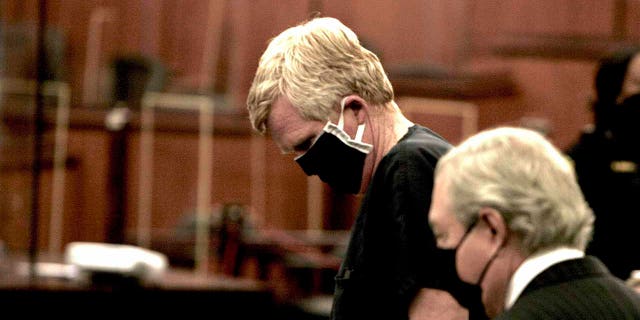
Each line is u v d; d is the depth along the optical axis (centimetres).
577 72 2420
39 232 2145
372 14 2531
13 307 1233
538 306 576
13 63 2259
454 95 2348
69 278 1305
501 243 589
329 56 736
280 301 1662
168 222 2269
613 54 1150
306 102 731
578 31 2459
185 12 2492
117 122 1958
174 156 2278
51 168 2166
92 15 2466
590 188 1124
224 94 2444
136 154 2238
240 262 1786
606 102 1137
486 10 2503
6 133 2178
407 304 693
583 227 589
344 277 731
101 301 1259
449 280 677
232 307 1305
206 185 2295
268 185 2323
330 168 747
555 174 585
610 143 1125
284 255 1784
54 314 1245
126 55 2334
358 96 736
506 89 2395
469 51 2506
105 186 2172
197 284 1311
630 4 2459
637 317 582
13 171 2148
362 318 721
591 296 580
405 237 694
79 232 2172
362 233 724
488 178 584
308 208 2308
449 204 595
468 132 2341
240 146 2320
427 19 2527
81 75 2428
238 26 2481
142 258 1288
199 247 1925
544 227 580
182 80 2466
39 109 1366
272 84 742
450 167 600
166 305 1280
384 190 713
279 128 746
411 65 2392
